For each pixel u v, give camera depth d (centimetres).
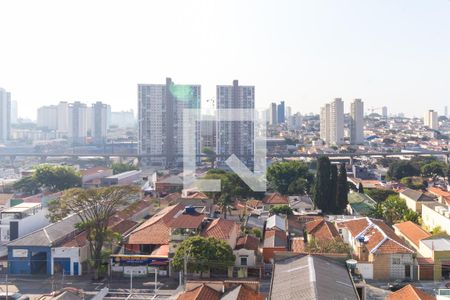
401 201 9938
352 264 4578
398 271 6253
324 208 10306
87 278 6425
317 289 3572
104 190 6775
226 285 4678
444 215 8112
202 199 9425
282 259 4719
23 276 6506
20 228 7644
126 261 6494
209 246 6044
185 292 4638
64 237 7069
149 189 12581
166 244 6931
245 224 8338
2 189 13012
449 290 4353
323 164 10381
